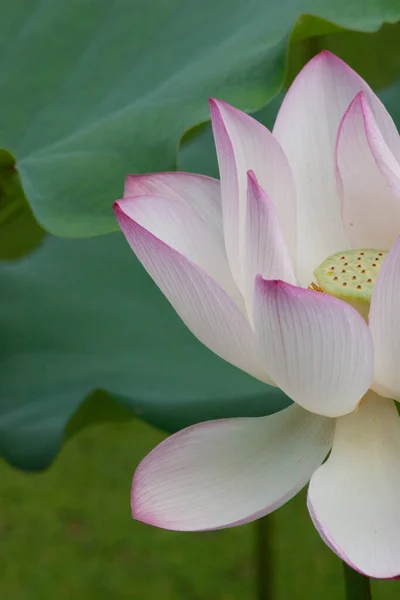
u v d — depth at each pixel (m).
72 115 1.46
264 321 1.24
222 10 1.48
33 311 1.46
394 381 1.26
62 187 1.41
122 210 1.27
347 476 1.26
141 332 1.45
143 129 1.43
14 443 1.37
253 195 1.25
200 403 1.38
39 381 1.41
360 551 1.22
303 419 1.29
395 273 1.23
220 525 1.26
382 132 1.31
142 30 1.49
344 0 1.45
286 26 1.44
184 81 1.45
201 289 1.25
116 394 1.39
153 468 1.28
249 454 1.29
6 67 1.49
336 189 1.33
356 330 1.23
